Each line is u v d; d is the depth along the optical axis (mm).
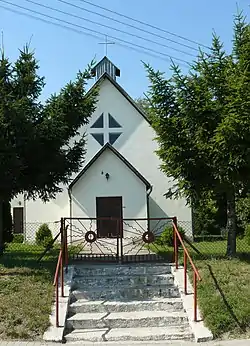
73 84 13875
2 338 9273
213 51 14422
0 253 14352
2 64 13172
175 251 12875
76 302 10984
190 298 10914
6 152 12312
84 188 26781
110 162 26969
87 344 9164
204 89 14023
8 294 10836
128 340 9453
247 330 9648
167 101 14320
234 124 12547
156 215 28875
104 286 11891
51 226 28719
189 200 14922
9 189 13617
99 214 26672
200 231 32188
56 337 9266
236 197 15438
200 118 13859
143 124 29469
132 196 26797
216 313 9984
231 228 14617
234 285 11211
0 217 14422
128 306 10789
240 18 14469
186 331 9797
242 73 13086
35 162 13414
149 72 14352
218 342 9164
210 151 13516
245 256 14172
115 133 29391
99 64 32281
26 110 12703
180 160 14148
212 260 13367
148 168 29250
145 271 12703
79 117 14109
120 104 29562
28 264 13164
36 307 10227
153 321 10180
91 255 14750
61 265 11211
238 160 12961
